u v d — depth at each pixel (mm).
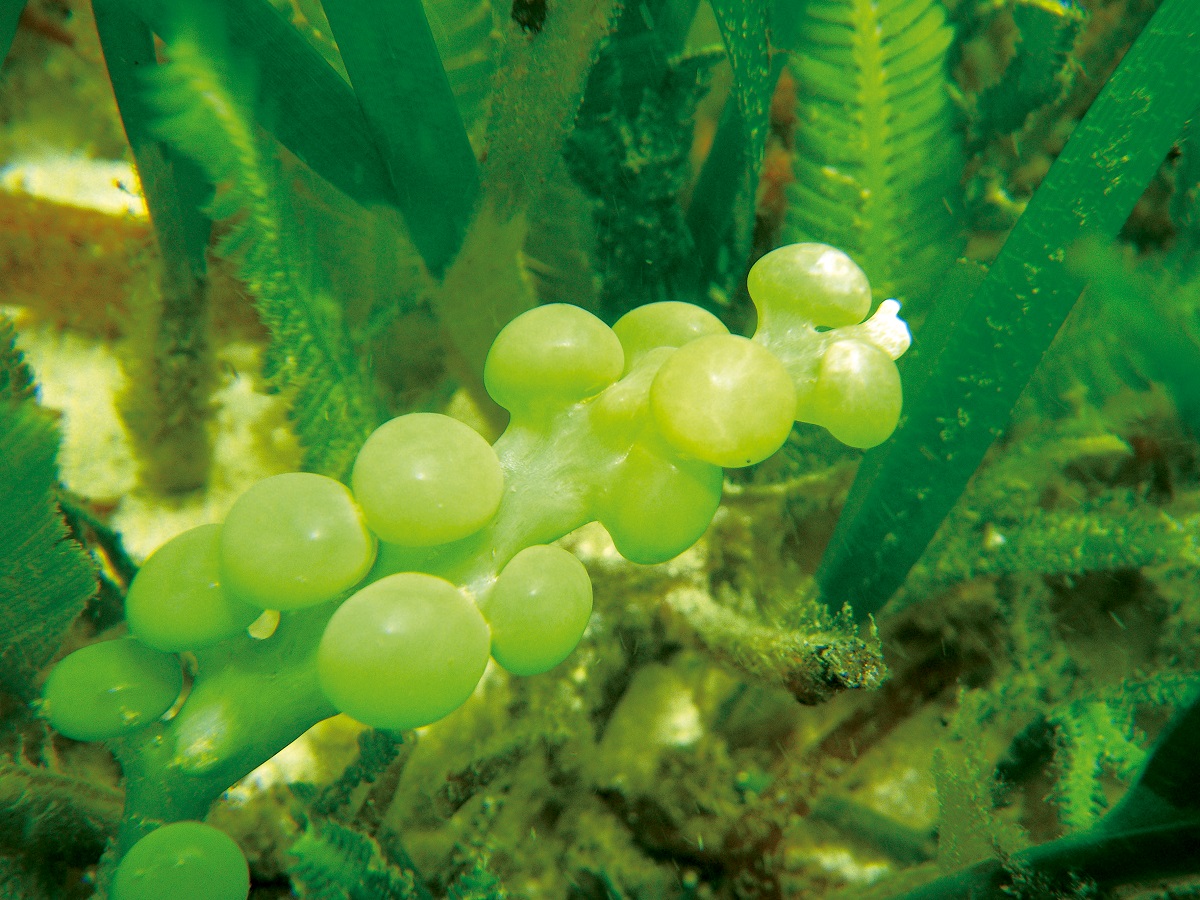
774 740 53
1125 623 54
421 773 49
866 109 48
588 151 51
